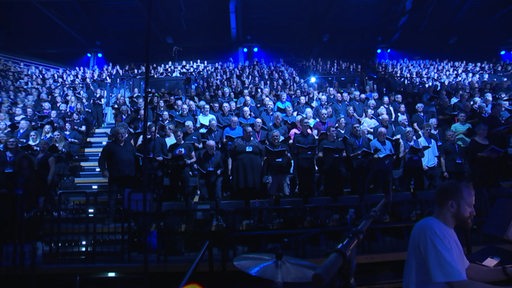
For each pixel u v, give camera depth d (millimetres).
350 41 33438
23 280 5789
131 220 7039
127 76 20844
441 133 12070
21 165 7508
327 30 32938
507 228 3992
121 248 6734
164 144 8977
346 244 1492
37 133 11039
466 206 2426
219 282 6027
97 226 7855
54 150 9656
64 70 25125
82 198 9656
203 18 30812
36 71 23406
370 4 29062
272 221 7680
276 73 20328
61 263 6109
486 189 7188
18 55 27172
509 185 9297
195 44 32969
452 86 17562
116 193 7812
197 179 8938
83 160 12516
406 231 7328
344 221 7863
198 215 8125
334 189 8828
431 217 2520
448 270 2273
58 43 32688
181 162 8828
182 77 20031
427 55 33938
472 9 30875
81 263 6105
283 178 8828
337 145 9008
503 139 9117
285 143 9430
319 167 9219
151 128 8883
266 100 12211
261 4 28781
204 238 6594
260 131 10312
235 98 15445
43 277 5879
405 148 9781
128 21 30156
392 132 10789
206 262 6113
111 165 8008
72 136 12086
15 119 13102
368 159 9062
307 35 33156
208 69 22281
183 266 6047
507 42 33375
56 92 16406
